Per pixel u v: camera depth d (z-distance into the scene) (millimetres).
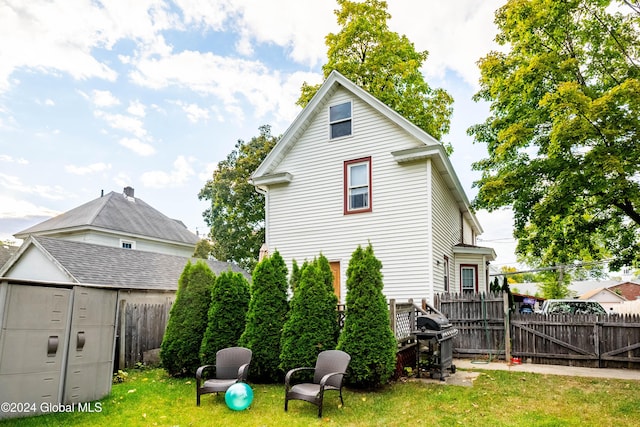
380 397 6262
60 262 12164
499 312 10172
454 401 6016
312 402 5348
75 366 5695
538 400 6074
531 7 10938
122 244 23453
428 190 11094
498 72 12562
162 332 10938
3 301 4930
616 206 11094
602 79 11406
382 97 17812
